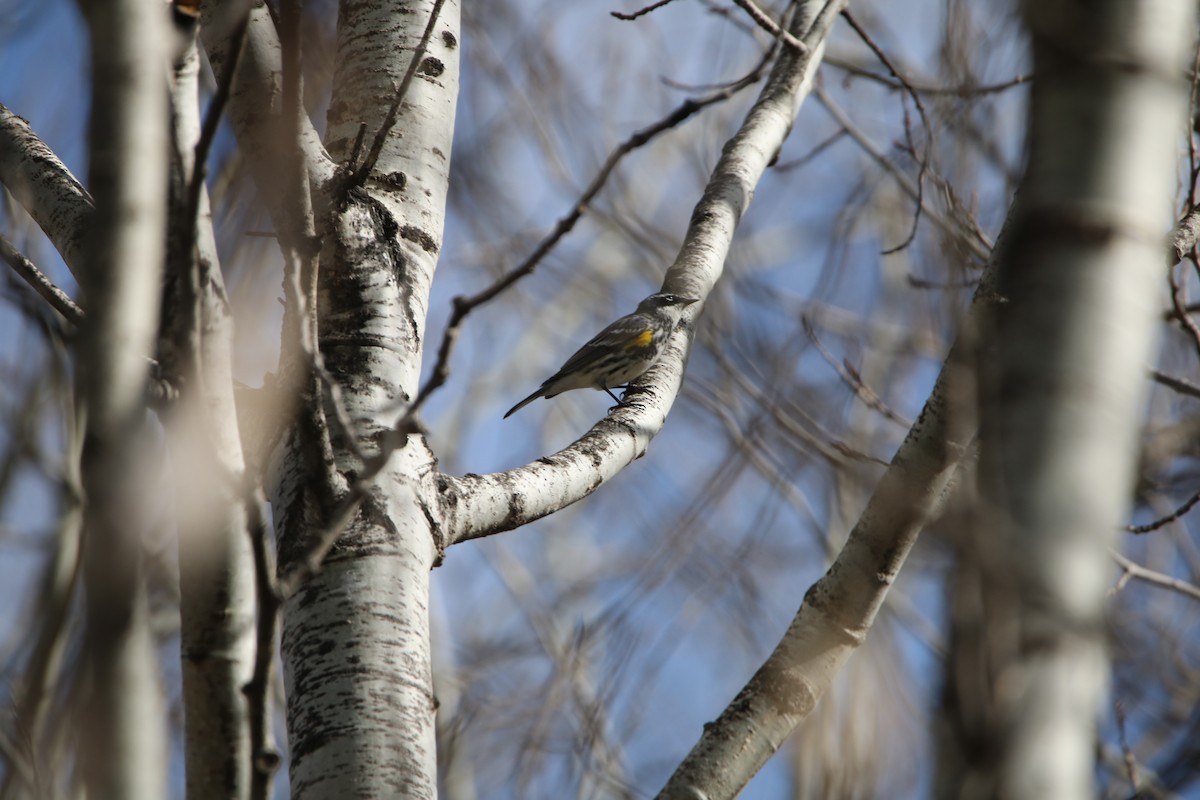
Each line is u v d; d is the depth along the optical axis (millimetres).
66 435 15242
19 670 12242
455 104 10578
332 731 7371
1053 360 4434
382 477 8289
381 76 10273
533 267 5992
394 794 7184
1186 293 13492
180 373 5961
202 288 6328
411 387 8922
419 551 8227
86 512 5145
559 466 9852
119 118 5469
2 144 9727
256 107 8188
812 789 15438
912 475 8477
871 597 8633
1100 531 4277
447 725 20844
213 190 13078
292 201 6867
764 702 8516
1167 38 4742
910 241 12914
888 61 13359
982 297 7277
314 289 7012
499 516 9078
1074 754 4074
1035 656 4164
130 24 5566
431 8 10672
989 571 4309
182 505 6070
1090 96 4656
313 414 7098
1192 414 14047
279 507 8211
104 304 5293
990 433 4578
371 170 9258
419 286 9422
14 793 11227
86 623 5121
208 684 6047
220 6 8453
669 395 11789
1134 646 12812
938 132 12648
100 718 5000
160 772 5082
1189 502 12508
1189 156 10984
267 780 5762
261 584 5730
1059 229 4555
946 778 4430
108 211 5383
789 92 14820
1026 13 4906
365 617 7734
